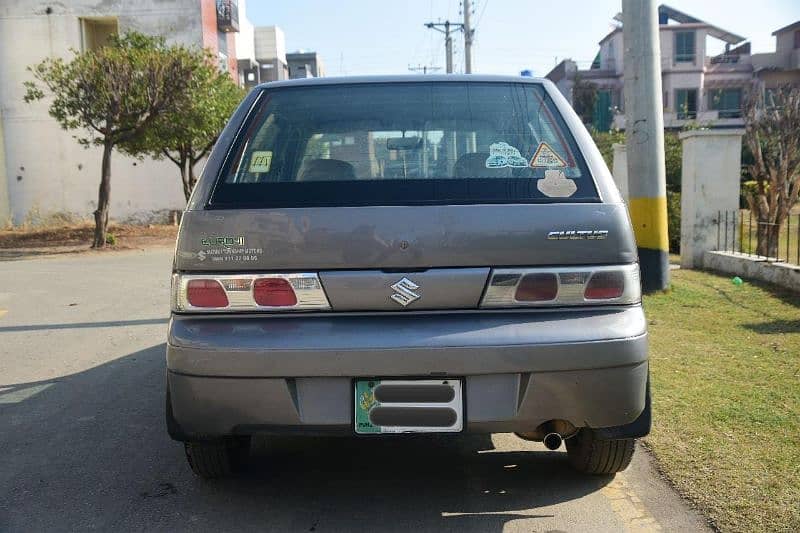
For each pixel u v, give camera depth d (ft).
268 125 11.25
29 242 67.82
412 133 11.02
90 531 10.44
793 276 27.17
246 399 9.50
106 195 62.59
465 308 9.65
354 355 9.34
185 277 9.78
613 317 9.72
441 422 9.52
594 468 11.73
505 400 9.50
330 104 11.57
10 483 12.19
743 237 36.47
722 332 21.18
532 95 11.71
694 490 11.25
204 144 69.41
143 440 14.20
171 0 95.09
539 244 9.66
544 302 9.66
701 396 15.37
